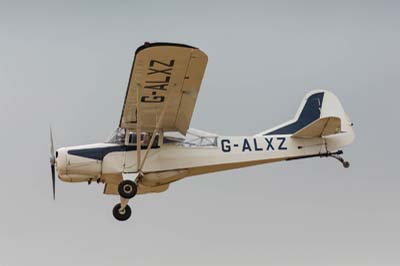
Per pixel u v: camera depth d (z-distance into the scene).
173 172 49.09
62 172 48.03
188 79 42.78
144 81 42.69
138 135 46.22
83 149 48.25
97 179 48.81
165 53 39.91
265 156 50.44
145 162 48.50
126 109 45.81
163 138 49.16
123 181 47.34
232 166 50.28
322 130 50.22
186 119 47.47
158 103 45.31
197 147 49.62
